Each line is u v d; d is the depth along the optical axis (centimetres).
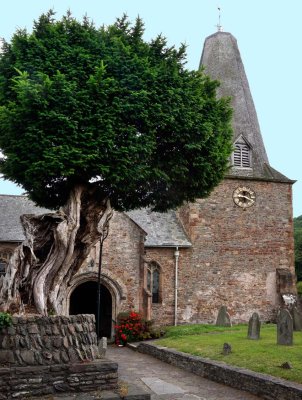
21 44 1191
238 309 2581
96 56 1186
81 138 1102
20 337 988
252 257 2659
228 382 1215
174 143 1251
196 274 2556
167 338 2042
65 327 1041
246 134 2847
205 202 2639
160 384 1248
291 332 1462
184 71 1346
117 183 1206
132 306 2359
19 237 2320
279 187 2788
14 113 1073
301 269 4097
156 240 2528
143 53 1283
